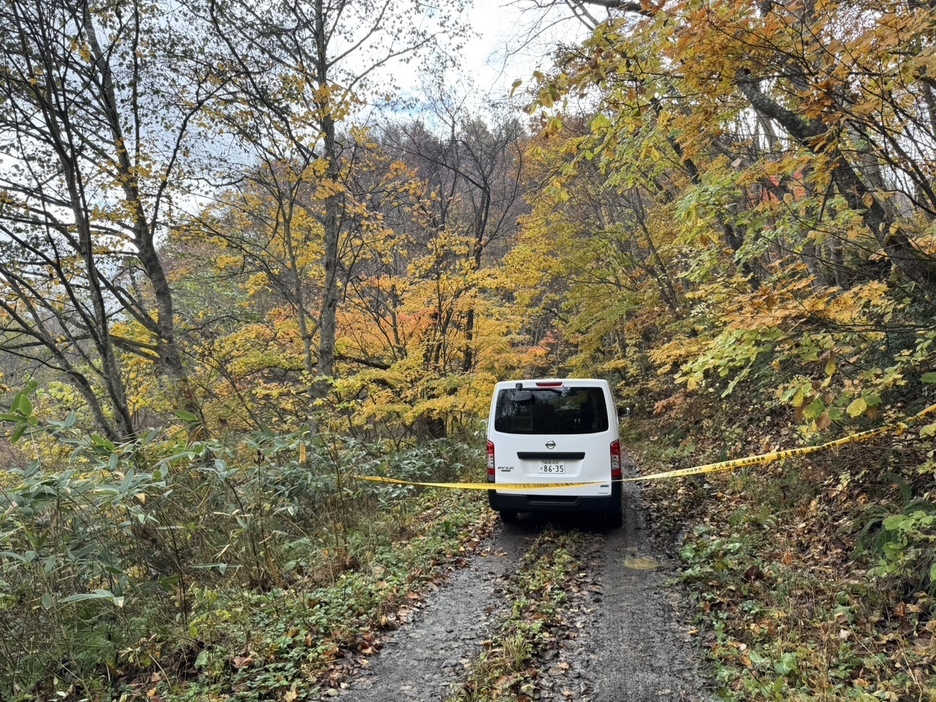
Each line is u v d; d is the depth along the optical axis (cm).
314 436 799
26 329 884
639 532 657
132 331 1130
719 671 348
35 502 434
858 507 499
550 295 1480
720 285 741
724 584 471
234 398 976
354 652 417
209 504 596
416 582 537
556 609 465
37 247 920
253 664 396
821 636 360
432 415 1076
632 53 401
